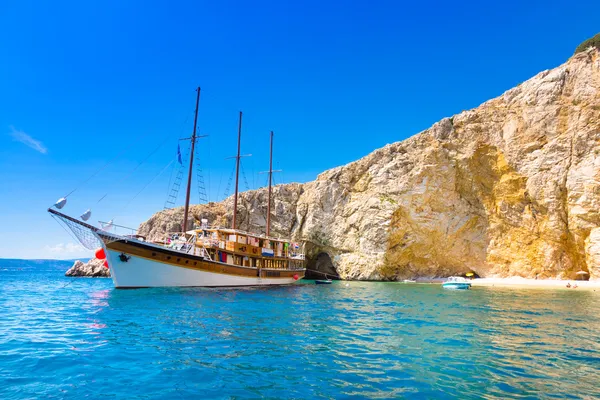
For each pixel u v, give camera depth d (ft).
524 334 56.80
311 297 116.06
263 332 57.11
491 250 210.38
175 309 79.77
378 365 39.78
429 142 232.53
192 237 139.95
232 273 142.41
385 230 219.41
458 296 123.24
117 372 36.68
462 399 30.09
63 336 52.70
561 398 30.37
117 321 64.80
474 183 218.59
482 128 221.25
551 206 191.83
